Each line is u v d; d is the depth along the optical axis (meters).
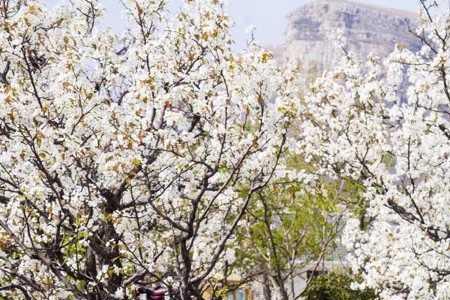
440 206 15.03
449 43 15.08
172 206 12.19
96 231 11.99
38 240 11.02
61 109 11.36
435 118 14.55
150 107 11.10
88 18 13.67
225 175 12.35
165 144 10.91
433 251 13.98
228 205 13.23
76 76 11.35
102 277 10.74
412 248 14.04
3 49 11.18
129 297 11.20
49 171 11.13
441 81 14.88
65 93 11.22
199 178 12.15
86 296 10.52
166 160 11.45
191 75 11.67
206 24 11.88
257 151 11.46
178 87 10.93
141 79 10.96
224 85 11.66
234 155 11.43
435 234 14.77
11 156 10.84
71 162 11.12
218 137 11.33
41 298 11.32
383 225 14.82
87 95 11.20
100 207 11.81
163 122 11.92
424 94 14.59
